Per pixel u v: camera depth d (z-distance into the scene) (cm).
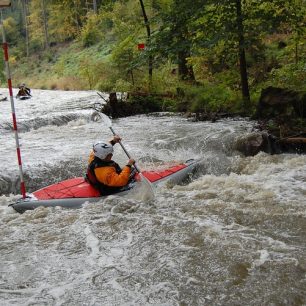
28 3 6238
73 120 1259
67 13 4722
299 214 484
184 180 659
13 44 5675
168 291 354
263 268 378
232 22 1015
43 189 589
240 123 978
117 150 838
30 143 947
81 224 491
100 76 2233
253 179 620
